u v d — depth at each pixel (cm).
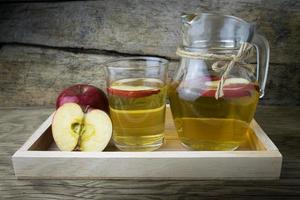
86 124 64
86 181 60
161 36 83
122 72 66
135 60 68
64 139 63
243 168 58
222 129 62
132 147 65
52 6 82
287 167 63
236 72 62
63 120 63
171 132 71
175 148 65
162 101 65
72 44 84
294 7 80
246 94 61
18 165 59
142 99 63
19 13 83
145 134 65
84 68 85
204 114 61
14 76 86
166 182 59
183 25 64
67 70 85
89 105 67
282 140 72
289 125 77
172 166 58
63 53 85
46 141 67
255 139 65
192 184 59
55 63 85
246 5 81
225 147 63
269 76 84
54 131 63
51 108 87
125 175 59
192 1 81
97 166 59
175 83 64
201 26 63
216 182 59
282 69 83
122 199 60
